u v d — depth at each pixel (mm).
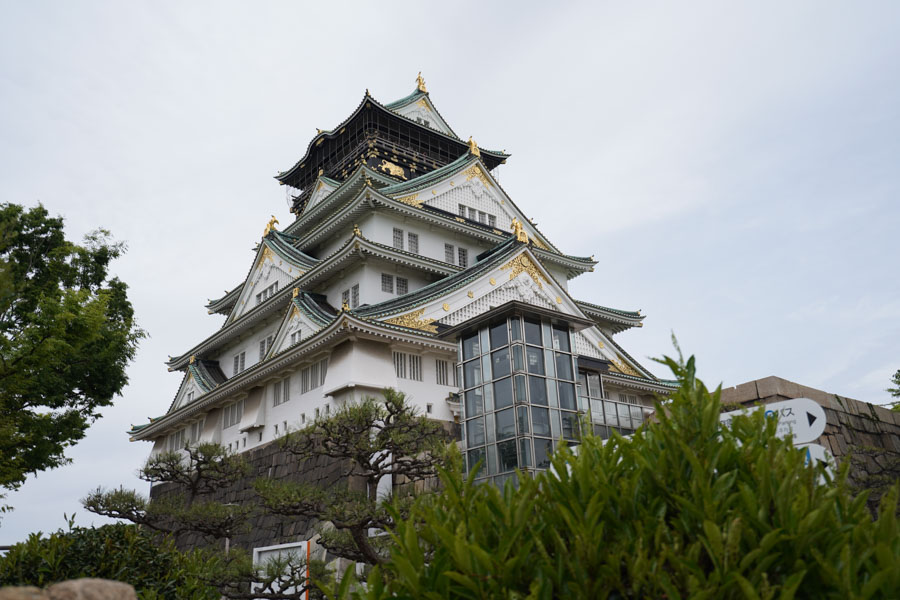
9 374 22109
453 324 36062
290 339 39875
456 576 4652
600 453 5980
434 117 59125
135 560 12039
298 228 51188
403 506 19000
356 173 44188
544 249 50906
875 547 4137
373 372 32094
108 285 31844
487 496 5512
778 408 8727
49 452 26953
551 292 40875
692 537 4730
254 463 37781
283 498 20234
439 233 46000
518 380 24188
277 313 46094
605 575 4551
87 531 12227
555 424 24375
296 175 61375
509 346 24875
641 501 5234
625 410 29406
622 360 42406
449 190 47969
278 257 48188
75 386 29328
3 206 27828
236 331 49000
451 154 59062
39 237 29000
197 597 12250
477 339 26609
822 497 4758
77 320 24016
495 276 38469
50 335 23172
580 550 4656
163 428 49469
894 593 3961
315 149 58719
